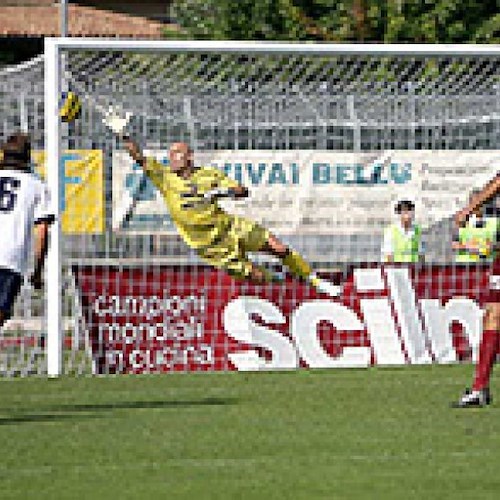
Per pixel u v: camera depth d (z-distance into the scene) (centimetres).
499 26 9694
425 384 4522
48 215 3803
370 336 5091
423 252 5425
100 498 2886
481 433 3597
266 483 3020
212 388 4481
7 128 5406
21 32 14638
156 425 3750
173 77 5481
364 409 3997
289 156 5528
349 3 9800
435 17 9681
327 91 5569
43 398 4272
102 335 4962
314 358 5047
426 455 3316
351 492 2927
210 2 10394
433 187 5562
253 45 4925
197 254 5084
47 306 4884
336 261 5456
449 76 5575
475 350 5159
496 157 5578
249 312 5038
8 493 2934
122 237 5175
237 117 5497
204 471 3150
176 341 4994
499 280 3978
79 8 16050
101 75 5388
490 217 5241
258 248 5062
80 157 5234
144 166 5122
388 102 5566
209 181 5128
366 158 5559
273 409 4009
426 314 5138
